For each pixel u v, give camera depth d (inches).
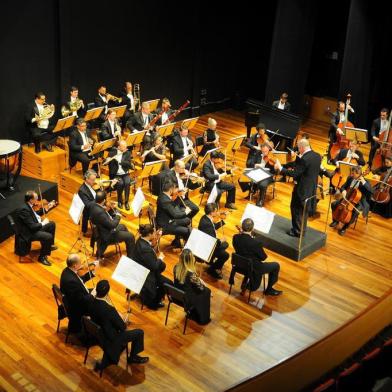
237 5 601.9
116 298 311.3
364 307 319.3
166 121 472.4
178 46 565.9
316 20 586.9
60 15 458.9
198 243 309.9
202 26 574.9
